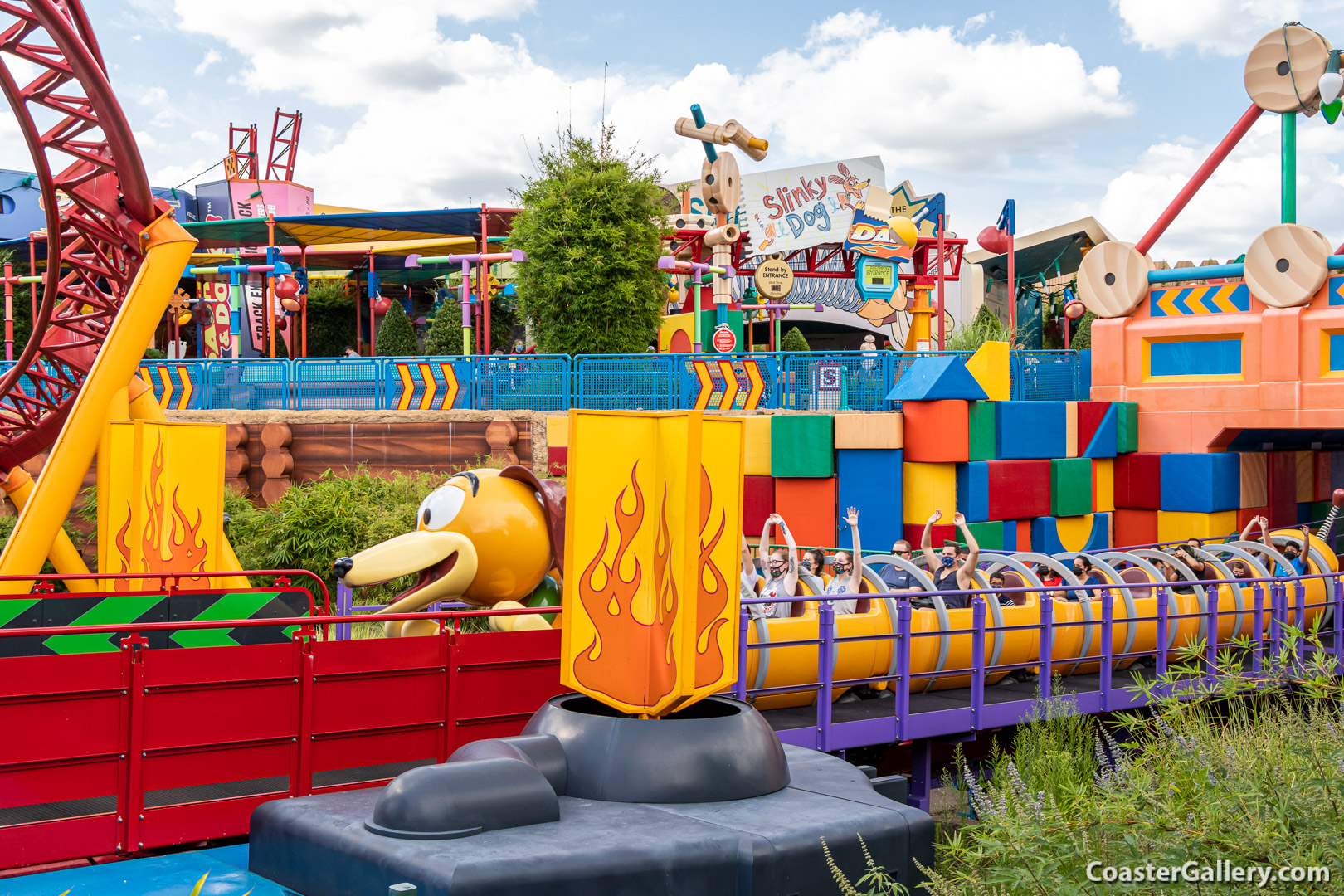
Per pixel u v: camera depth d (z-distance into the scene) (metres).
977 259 48.12
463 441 19.11
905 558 10.86
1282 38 18.22
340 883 5.33
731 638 6.41
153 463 11.70
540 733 6.39
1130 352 19.38
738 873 5.36
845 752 9.22
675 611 6.12
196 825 6.52
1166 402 19.05
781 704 9.30
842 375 18.62
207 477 12.19
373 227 31.59
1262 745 6.67
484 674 7.64
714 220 31.08
